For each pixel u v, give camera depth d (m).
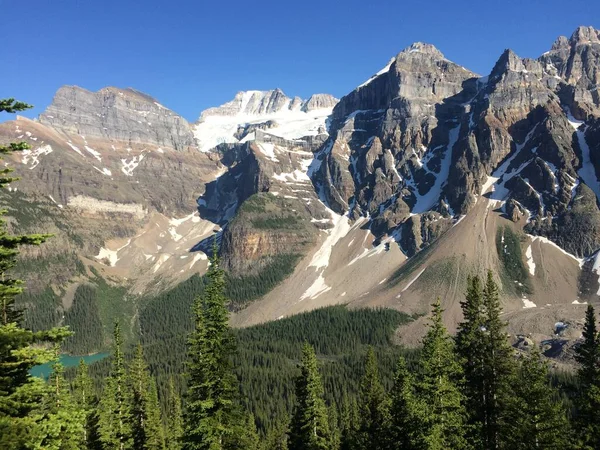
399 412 45.06
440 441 39.69
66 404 47.97
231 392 38.75
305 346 56.97
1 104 21.44
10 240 21.83
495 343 44.38
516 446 41.91
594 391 46.16
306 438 54.47
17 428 19.98
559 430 42.66
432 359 42.12
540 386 43.19
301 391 56.06
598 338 49.56
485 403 44.34
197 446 37.72
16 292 22.52
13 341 20.34
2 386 21.06
